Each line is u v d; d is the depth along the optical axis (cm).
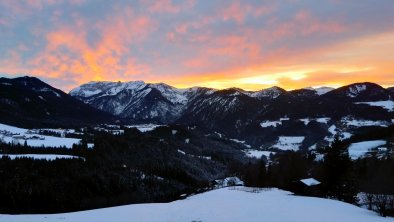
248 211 5147
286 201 6166
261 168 11719
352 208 5497
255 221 4462
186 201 7119
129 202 16262
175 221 4881
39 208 14675
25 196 15138
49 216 5800
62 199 15738
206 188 16062
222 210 5369
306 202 6016
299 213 4916
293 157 11025
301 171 10381
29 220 5366
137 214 5684
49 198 15488
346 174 7538
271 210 5178
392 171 10344
